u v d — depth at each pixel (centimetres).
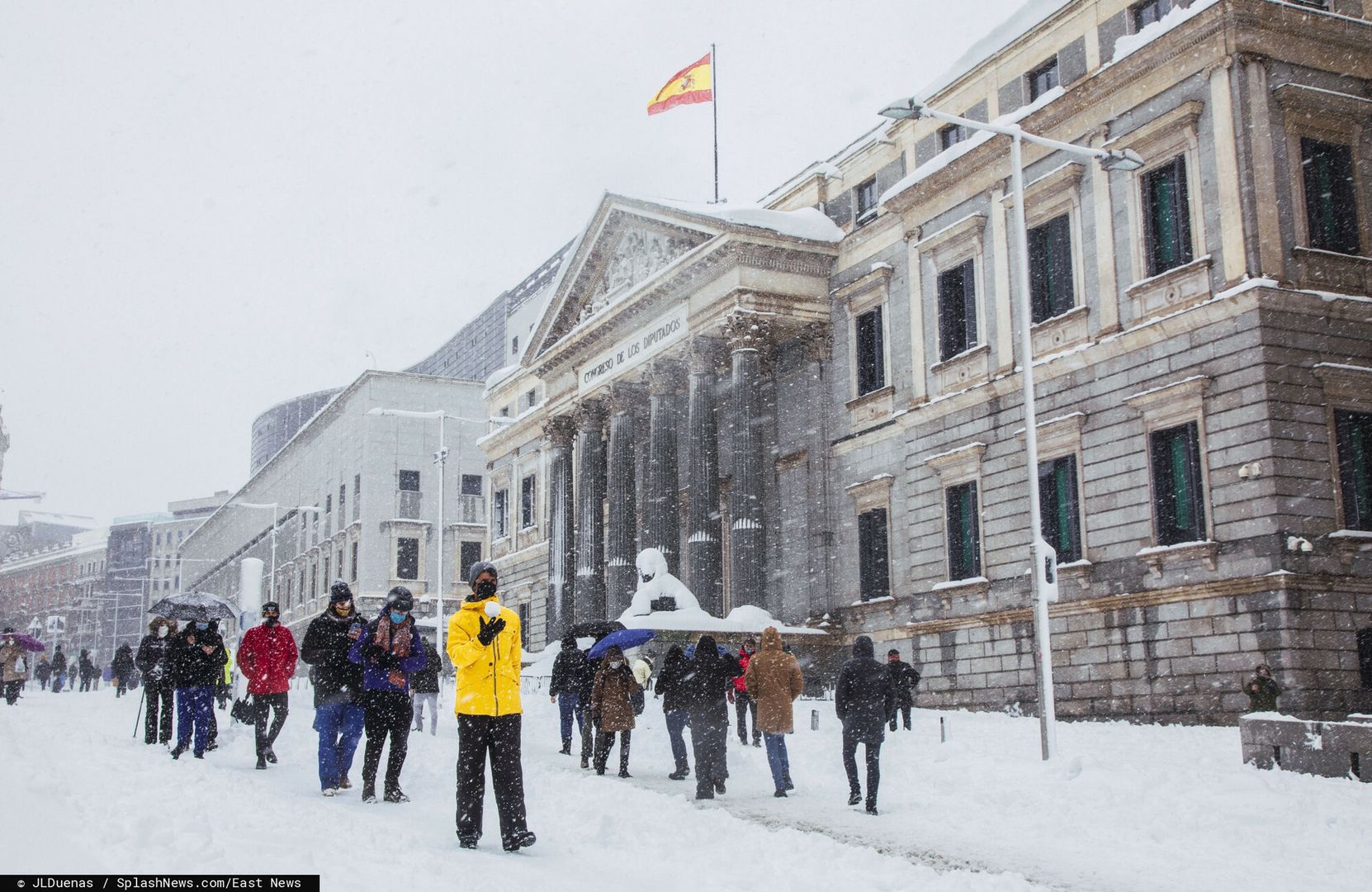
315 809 1129
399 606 1297
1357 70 2861
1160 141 2939
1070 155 3209
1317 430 2669
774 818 1405
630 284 4956
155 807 980
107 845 762
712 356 4497
